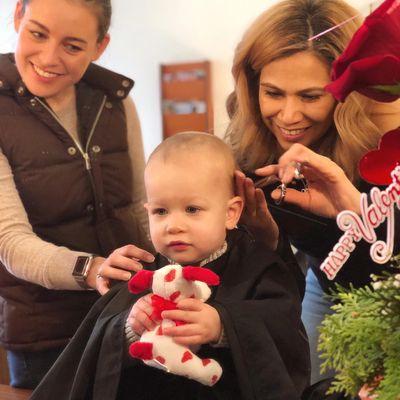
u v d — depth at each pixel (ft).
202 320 3.12
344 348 2.51
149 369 3.49
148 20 9.48
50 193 4.81
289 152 3.62
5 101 4.79
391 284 2.53
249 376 3.21
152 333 3.14
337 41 4.08
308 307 5.19
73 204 4.89
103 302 3.72
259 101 4.45
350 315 2.56
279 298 3.51
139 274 3.17
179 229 3.42
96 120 5.10
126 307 3.63
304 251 4.29
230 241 3.73
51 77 4.68
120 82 5.24
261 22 4.28
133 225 5.29
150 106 9.58
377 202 2.72
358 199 3.50
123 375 3.49
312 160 3.56
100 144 5.07
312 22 4.13
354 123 4.22
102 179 5.04
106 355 3.40
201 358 3.31
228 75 9.14
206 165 3.49
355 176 4.33
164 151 3.56
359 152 4.26
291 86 4.15
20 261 4.47
